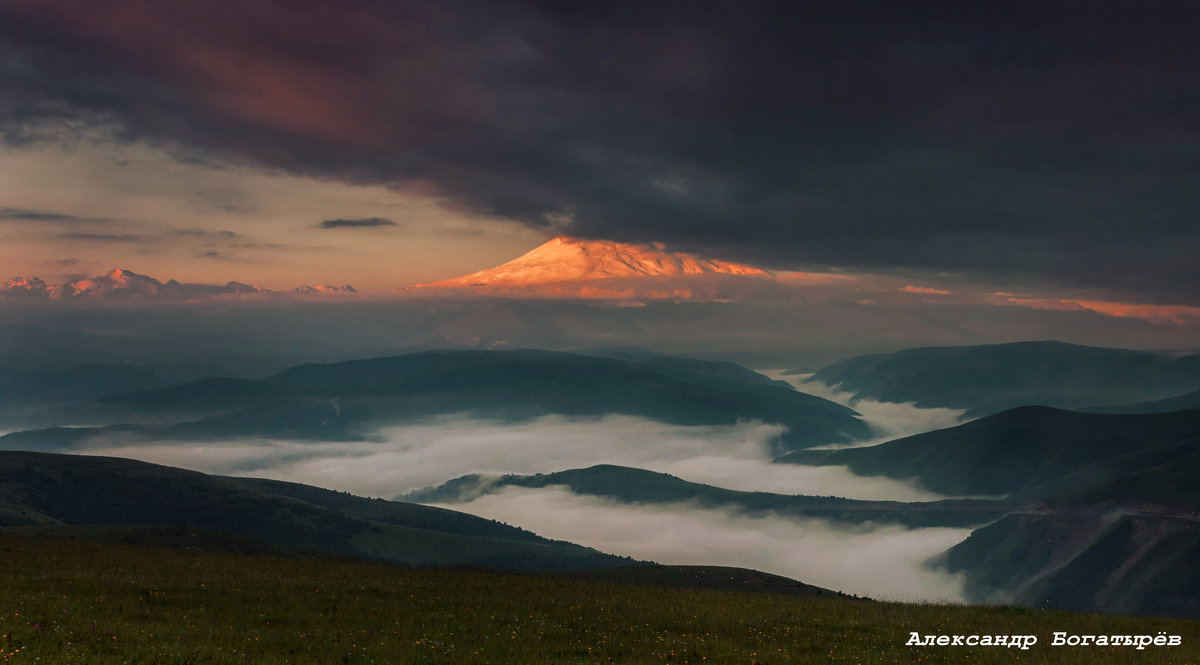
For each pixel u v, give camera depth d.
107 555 57.94
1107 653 36.16
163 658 27.81
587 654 32.59
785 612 45.94
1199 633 42.28
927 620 44.56
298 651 30.66
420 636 34.50
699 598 52.09
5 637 28.72
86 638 29.92
